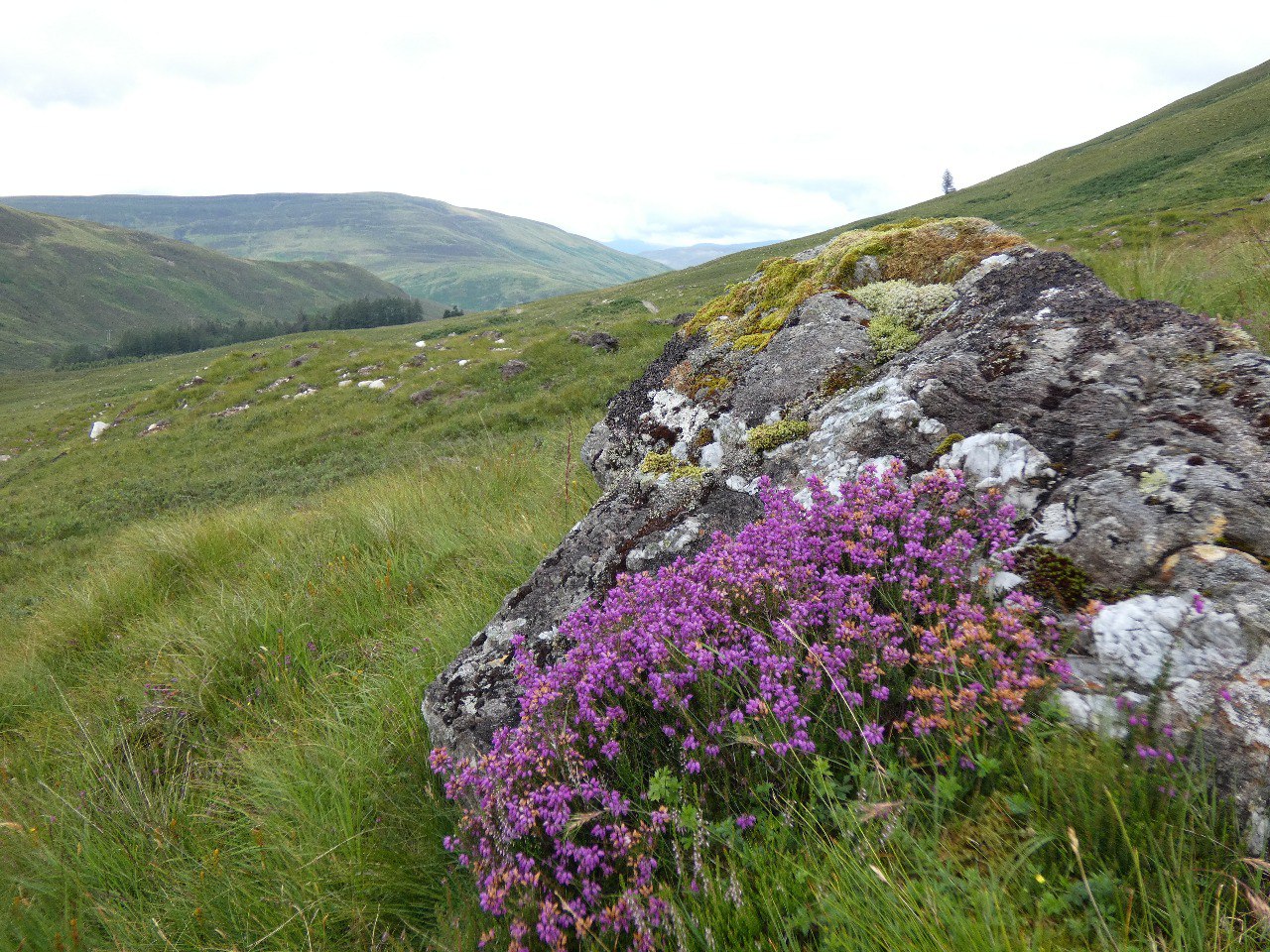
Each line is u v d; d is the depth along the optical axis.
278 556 7.36
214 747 4.38
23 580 17.38
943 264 4.85
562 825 2.35
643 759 2.62
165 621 6.20
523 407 22.52
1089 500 2.62
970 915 1.79
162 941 2.99
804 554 2.76
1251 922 1.65
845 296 4.81
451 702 3.39
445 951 2.41
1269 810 1.82
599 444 5.23
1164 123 102.31
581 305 86.44
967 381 3.37
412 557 6.49
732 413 4.45
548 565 4.04
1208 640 2.12
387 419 25.89
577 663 2.78
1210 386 2.91
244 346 124.25
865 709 2.35
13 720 5.56
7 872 3.51
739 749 2.38
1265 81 100.69
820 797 2.25
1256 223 9.98
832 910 1.85
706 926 1.98
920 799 2.13
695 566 2.96
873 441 3.47
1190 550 2.32
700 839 2.13
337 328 182.50
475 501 8.05
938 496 2.91
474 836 2.70
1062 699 2.21
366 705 4.10
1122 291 5.82
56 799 4.00
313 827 3.25
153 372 115.12
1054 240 34.16
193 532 8.41
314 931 2.80
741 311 5.54
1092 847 1.86
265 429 27.94
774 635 2.52
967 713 2.14
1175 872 1.74
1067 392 3.14
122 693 5.23
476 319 102.12
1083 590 2.46
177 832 3.60
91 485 25.67
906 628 2.46
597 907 2.27
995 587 2.59
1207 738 1.97
